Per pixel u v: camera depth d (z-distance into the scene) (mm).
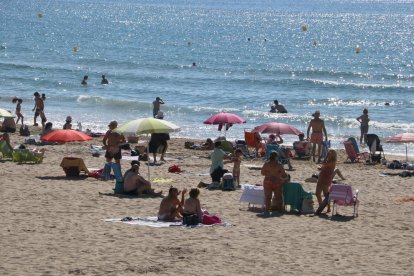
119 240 30703
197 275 25812
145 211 37156
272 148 55594
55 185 43938
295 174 51594
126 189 41375
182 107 94250
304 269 26938
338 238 32281
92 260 27453
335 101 105125
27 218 34906
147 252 28812
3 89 112250
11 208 37188
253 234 32594
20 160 52938
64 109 94750
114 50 181375
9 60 153125
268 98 108250
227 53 179750
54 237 31078
